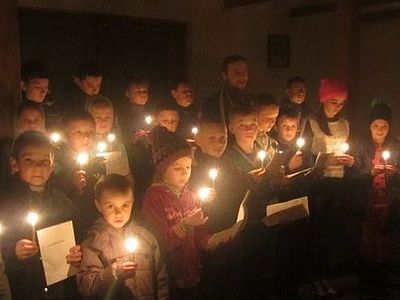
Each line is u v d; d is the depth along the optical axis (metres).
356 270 4.70
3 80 3.59
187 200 3.17
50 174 3.05
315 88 8.98
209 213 3.35
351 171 4.46
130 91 5.34
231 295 3.54
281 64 8.63
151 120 5.12
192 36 7.72
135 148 4.47
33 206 2.85
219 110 4.21
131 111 5.31
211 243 3.14
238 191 3.47
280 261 3.87
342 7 5.48
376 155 4.45
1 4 3.55
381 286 4.45
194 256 3.14
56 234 2.61
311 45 8.88
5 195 2.89
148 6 7.30
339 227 4.51
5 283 2.59
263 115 3.97
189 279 3.11
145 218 3.08
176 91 5.37
